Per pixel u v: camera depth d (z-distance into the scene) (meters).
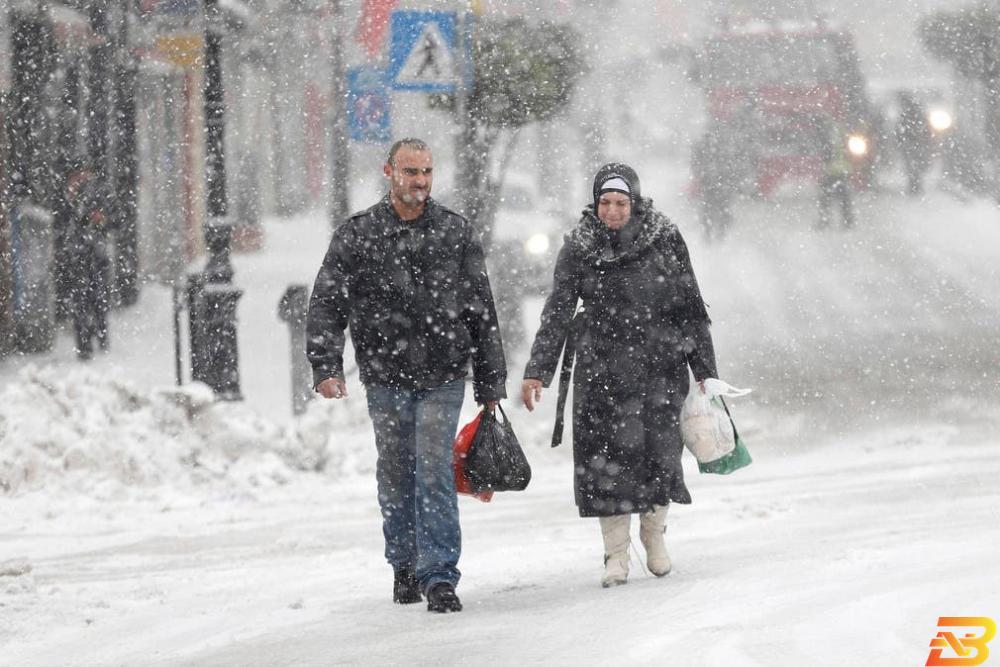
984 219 93.44
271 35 80.50
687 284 25.27
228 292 51.12
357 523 35.16
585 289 25.09
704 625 19.33
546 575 26.19
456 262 23.81
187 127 85.81
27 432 40.62
